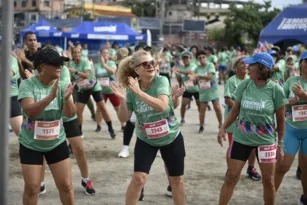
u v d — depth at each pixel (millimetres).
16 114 6152
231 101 6453
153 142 4383
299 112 5270
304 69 5297
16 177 6672
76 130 5758
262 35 15734
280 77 8430
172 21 49531
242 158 4645
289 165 5348
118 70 4562
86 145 8945
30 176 4102
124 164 7570
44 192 5977
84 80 8539
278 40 15312
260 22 47656
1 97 2033
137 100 4375
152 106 4141
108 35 25172
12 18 2041
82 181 6012
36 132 4062
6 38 2025
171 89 4602
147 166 4367
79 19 33875
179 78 13492
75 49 8570
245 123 4586
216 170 7348
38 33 25984
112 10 51406
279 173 5391
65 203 4312
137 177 4324
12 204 5508
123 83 4559
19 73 6488
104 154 8242
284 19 15352
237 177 4684
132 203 4324
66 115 4238
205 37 47344
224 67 24953
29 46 6629
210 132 10820
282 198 6066
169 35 47844
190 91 11258
